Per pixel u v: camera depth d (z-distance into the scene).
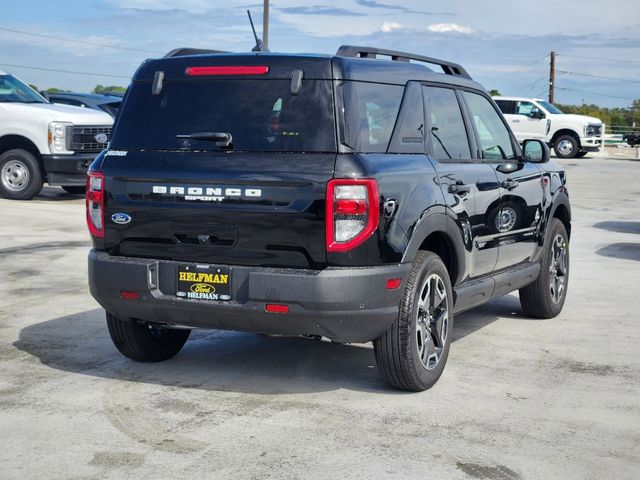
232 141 4.95
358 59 5.11
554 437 4.52
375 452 4.27
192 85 5.17
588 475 4.04
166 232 5.03
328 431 4.56
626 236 12.55
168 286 5.03
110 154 5.24
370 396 5.17
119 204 5.16
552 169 7.39
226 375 5.58
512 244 6.54
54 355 6.00
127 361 5.88
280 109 4.92
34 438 4.43
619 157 35.56
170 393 5.18
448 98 5.89
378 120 5.05
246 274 4.80
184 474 3.98
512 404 5.05
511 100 33.00
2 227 12.04
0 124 14.89
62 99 18.72
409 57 5.70
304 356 6.07
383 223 4.78
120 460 4.14
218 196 4.88
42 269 9.16
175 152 5.06
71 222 12.69
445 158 5.68
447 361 5.98
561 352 6.27
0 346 6.21
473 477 3.98
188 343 6.39
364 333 4.86
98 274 5.18
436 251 5.70
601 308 7.81
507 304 8.02
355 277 4.70
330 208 4.66
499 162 6.43
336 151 4.76
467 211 5.70
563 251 7.51
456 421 4.74
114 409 4.88
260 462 4.13
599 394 5.27
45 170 14.88
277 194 4.75
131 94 5.33
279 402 5.04
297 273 4.70
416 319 5.08
